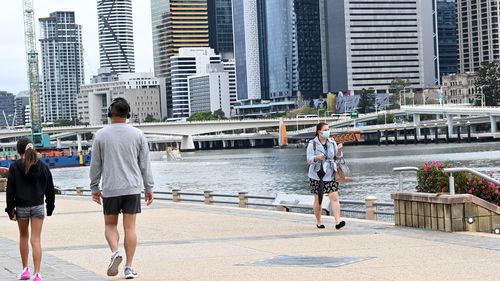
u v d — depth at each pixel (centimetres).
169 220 2841
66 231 2509
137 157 1533
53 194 1609
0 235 2489
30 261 1816
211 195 3928
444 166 2306
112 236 1528
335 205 2341
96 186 1540
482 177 2183
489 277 1409
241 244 2009
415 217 2247
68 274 1584
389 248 1838
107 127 1526
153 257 1803
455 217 2103
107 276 1535
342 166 2342
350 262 1623
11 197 1566
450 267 1531
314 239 2070
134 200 1514
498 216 2142
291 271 1530
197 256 1797
